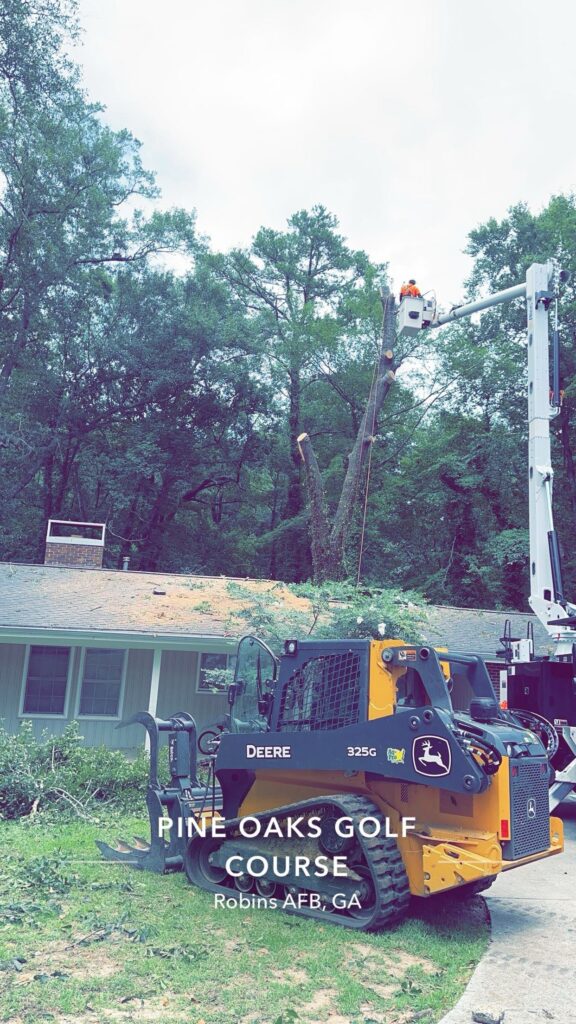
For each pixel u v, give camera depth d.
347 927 6.34
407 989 5.13
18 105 32.12
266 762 7.05
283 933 6.07
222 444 37.88
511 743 6.62
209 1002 4.79
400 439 35.06
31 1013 4.50
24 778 10.23
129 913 6.31
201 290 37.66
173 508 37.69
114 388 36.03
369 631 12.05
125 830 9.55
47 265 32.62
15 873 7.40
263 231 41.94
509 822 6.30
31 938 5.68
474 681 7.57
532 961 5.80
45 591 15.97
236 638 14.13
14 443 32.81
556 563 11.30
